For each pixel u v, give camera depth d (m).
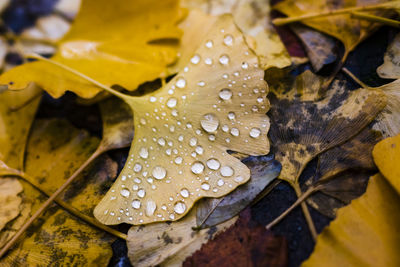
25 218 0.14
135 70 0.15
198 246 0.13
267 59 0.15
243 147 0.14
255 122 0.14
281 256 0.13
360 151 0.14
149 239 0.13
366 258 0.12
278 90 0.15
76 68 0.15
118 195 0.14
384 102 0.14
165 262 0.13
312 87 0.15
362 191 0.13
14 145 0.15
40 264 0.14
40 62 0.15
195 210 0.14
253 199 0.14
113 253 0.14
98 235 0.14
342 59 0.15
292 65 0.15
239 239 0.13
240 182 0.13
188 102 0.14
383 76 0.15
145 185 0.14
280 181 0.14
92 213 0.14
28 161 0.15
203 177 0.14
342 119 0.14
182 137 0.14
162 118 0.14
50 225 0.14
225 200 0.14
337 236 0.13
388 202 0.13
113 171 0.15
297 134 0.14
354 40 0.15
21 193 0.15
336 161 0.14
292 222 0.13
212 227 0.13
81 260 0.14
